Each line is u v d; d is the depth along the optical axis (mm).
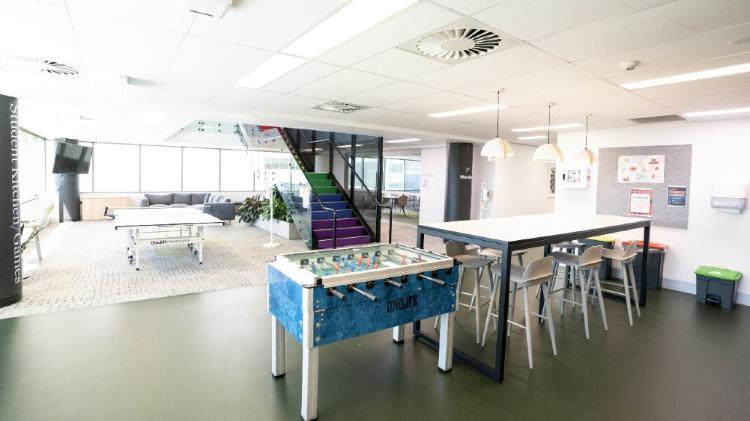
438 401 2652
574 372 3086
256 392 2711
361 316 2584
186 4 2117
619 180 6066
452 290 3053
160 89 4352
